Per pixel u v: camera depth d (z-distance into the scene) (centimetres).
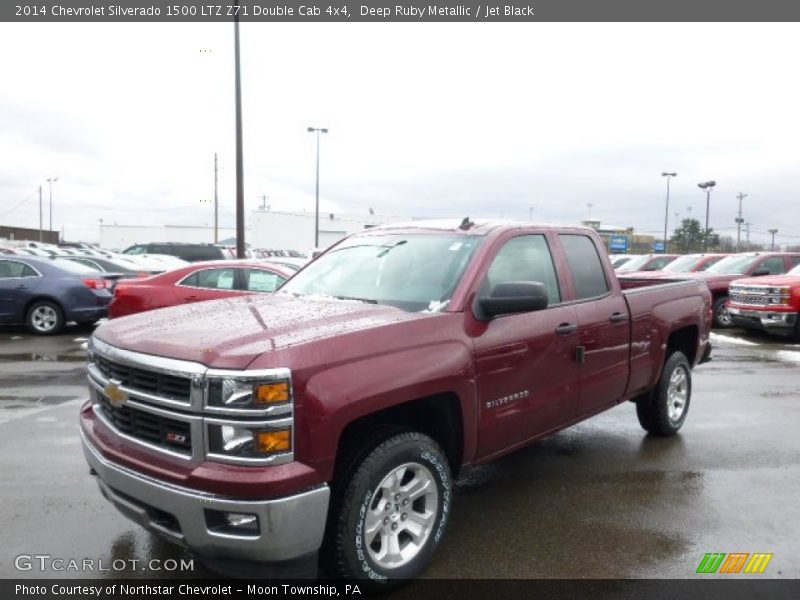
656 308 557
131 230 8456
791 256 1606
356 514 309
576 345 451
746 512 439
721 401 766
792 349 1214
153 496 292
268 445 276
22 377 852
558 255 467
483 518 426
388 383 315
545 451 570
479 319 380
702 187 4541
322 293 435
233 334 310
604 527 413
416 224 483
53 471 499
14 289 1239
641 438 611
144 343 312
